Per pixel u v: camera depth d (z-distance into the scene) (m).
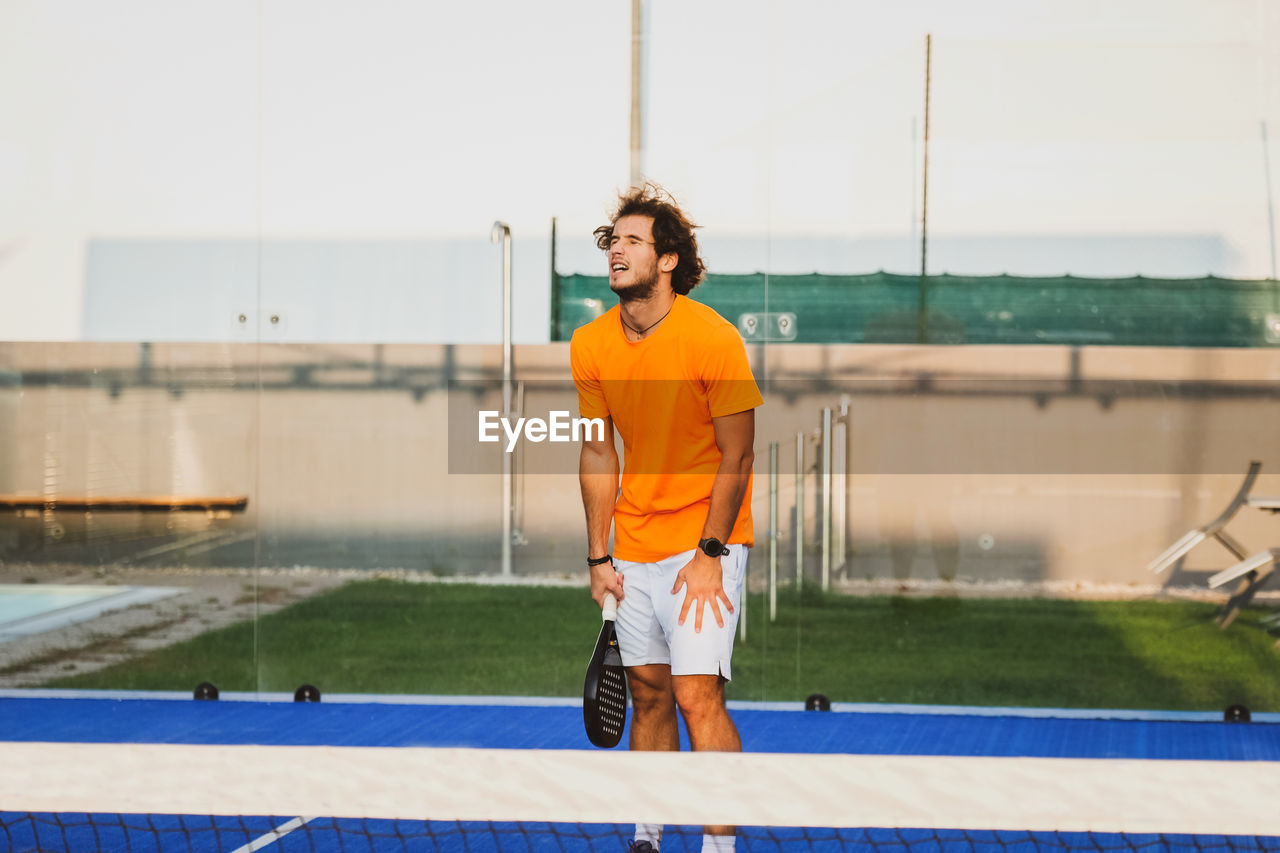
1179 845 4.92
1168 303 8.76
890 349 8.90
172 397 9.40
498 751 3.47
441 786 3.41
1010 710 8.59
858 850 4.95
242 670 9.19
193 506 9.34
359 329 9.30
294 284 9.34
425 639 9.12
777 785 3.33
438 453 9.22
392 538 9.21
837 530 8.87
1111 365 8.78
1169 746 7.53
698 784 3.36
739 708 8.70
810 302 8.97
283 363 9.34
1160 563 8.70
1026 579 8.76
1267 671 8.51
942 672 8.75
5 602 9.36
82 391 9.47
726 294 9.05
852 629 8.82
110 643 9.34
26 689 9.27
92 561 9.38
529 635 9.06
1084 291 8.80
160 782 3.41
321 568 9.23
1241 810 3.20
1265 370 8.68
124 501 9.40
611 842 5.11
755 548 8.91
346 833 5.25
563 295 9.20
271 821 5.46
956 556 8.80
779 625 8.86
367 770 3.37
